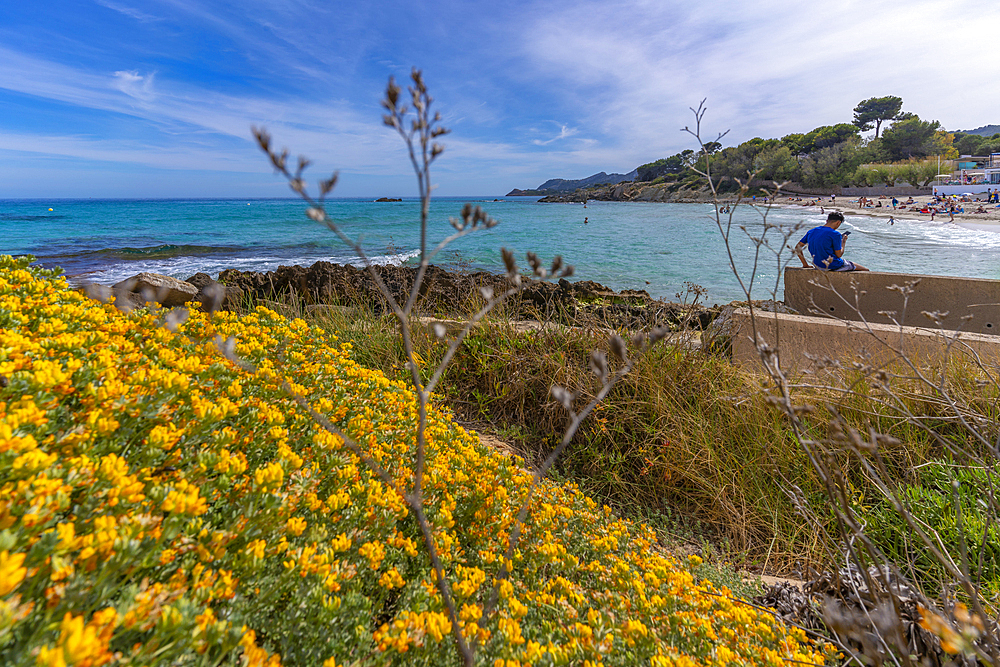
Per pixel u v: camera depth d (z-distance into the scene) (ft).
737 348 15.43
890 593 4.93
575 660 5.08
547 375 15.14
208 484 5.42
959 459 10.16
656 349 14.47
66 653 2.75
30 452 3.83
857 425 11.08
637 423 13.69
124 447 5.46
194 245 90.17
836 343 14.29
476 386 16.11
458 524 7.84
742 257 71.56
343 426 8.54
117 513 4.21
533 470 13.10
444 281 25.48
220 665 3.97
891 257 71.87
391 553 6.28
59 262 65.16
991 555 8.66
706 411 13.25
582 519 8.95
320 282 28.14
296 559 4.96
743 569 10.54
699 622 6.34
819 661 6.34
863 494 10.71
